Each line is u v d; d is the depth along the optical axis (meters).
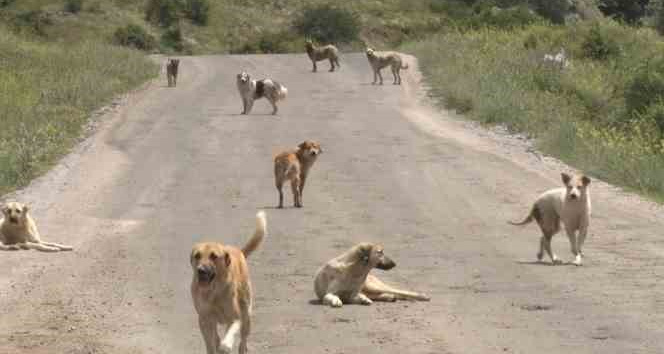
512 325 10.97
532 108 33.62
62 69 44.38
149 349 10.33
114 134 30.70
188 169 24.81
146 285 13.55
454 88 38.12
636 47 52.19
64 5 81.19
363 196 21.12
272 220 18.62
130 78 44.75
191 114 34.97
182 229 17.91
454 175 23.62
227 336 8.27
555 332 10.61
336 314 11.63
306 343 10.30
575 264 14.58
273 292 12.92
